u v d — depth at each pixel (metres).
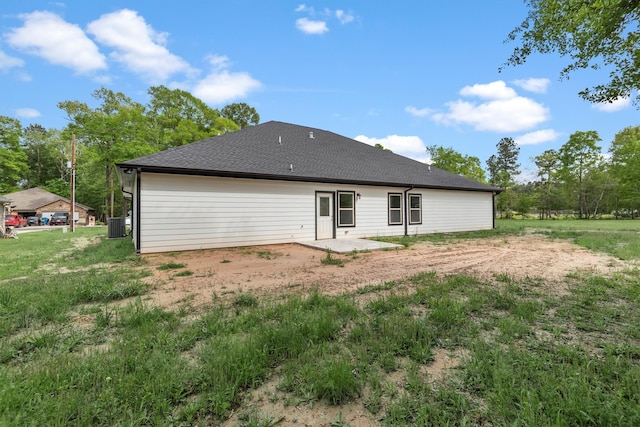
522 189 42.22
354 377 1.99
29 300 3.74
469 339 2.62
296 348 2.36
